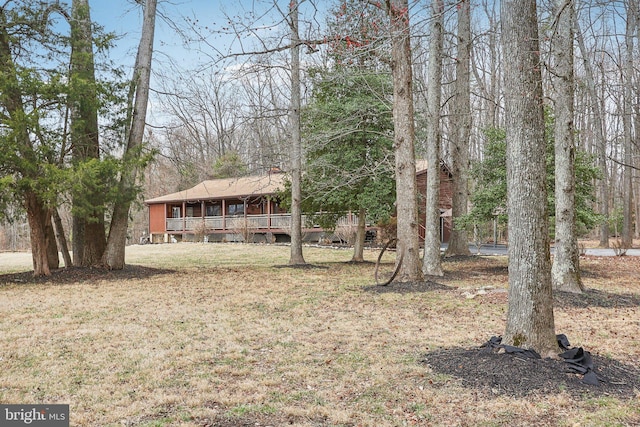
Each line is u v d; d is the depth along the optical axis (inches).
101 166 442.3
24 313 310.0
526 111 190.1
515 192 193.9
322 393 167.3
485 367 181.8
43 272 491.2
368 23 249.6
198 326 272.2
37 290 411.5
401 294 374.0
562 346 198.5
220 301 354.6
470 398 159.8
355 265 616.4
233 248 919.7
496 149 537.6
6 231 1503.4
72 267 533.6
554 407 151.4
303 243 1048.2
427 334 251.3
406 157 417.4
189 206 1322.6
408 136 415.2
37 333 255.3
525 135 190.7
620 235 1332.4
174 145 621.0
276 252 826.8
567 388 164.4
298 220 619.8
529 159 190.9
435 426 140.6
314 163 581.9
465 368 184.9
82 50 487.2
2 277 487.8
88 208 452.1
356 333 254.7
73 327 269.9
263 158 634.8
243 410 152.6
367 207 585.0
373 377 182.9
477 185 573.3
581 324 274.5
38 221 490.0
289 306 333.7
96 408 154.5
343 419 145.4
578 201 490.3
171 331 259.8
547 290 193.3
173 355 214.2
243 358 209.6
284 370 192.9
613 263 609.9
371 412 150.9
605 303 337.1
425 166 898.1
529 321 191.2
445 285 415.8
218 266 629.3
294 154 603.2
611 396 159.9
